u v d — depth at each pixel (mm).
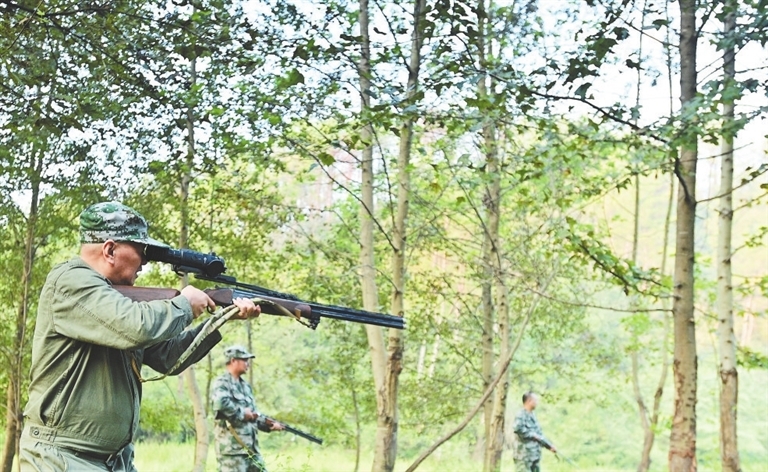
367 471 19281
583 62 7395
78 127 8062
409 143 10641
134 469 4066
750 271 34688
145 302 3686
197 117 9031
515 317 18656
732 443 11773
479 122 8742
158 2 8211
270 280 14828
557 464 23453
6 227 12367
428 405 17641
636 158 9312
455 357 19891
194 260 4066
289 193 15344
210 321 3973
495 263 13227
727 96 7406
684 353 9109
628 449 28031
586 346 20328
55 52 8391
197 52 7977
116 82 8562
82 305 3613
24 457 3689
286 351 22906
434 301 16422
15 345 12562
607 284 15344
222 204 12727
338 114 9000
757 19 7723
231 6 8258
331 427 17750
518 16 9992
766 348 33750
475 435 22641
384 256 16312
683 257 9203
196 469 13789
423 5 9414
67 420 3689
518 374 20438
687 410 9047
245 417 10258
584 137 8852
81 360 3707
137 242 3934
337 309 4297
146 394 19953
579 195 11758
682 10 8602
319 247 13406
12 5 7449
